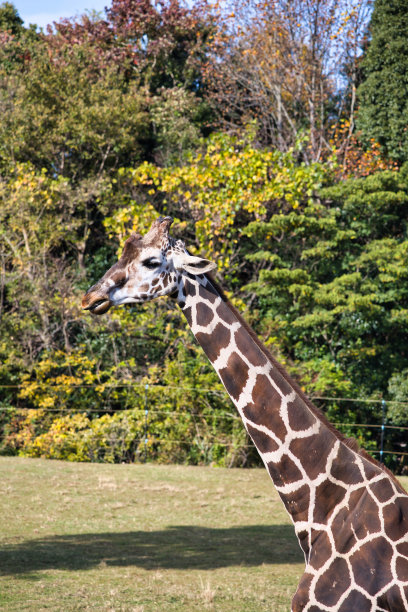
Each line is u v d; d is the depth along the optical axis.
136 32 48.81
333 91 46.56
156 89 49.06
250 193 33.91
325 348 35.06
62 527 19.03
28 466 27.34
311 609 7.20
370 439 32.47
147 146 45.97
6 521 19.33
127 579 14.27
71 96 41.25
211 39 49.50
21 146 39.62
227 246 38.47
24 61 46.91
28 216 36.31
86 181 39.12
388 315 34.06
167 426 30.81
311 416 7.76
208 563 15.98
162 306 34.66
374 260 33.91
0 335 33.81
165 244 8.01
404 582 6.90
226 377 7.93
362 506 7.30
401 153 40.03
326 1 41.84
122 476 26.28
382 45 40.66
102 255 40.38
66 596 12.73
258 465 30.36
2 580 13.74
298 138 36.25
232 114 48.69
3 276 34.59
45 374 33.28
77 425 30.73
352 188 35.53
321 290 33.62
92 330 33.72
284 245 36.41
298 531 7.60
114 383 32.19
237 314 8.08
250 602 12.86
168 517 20.81
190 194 34.41
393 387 31.95
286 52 43.25
